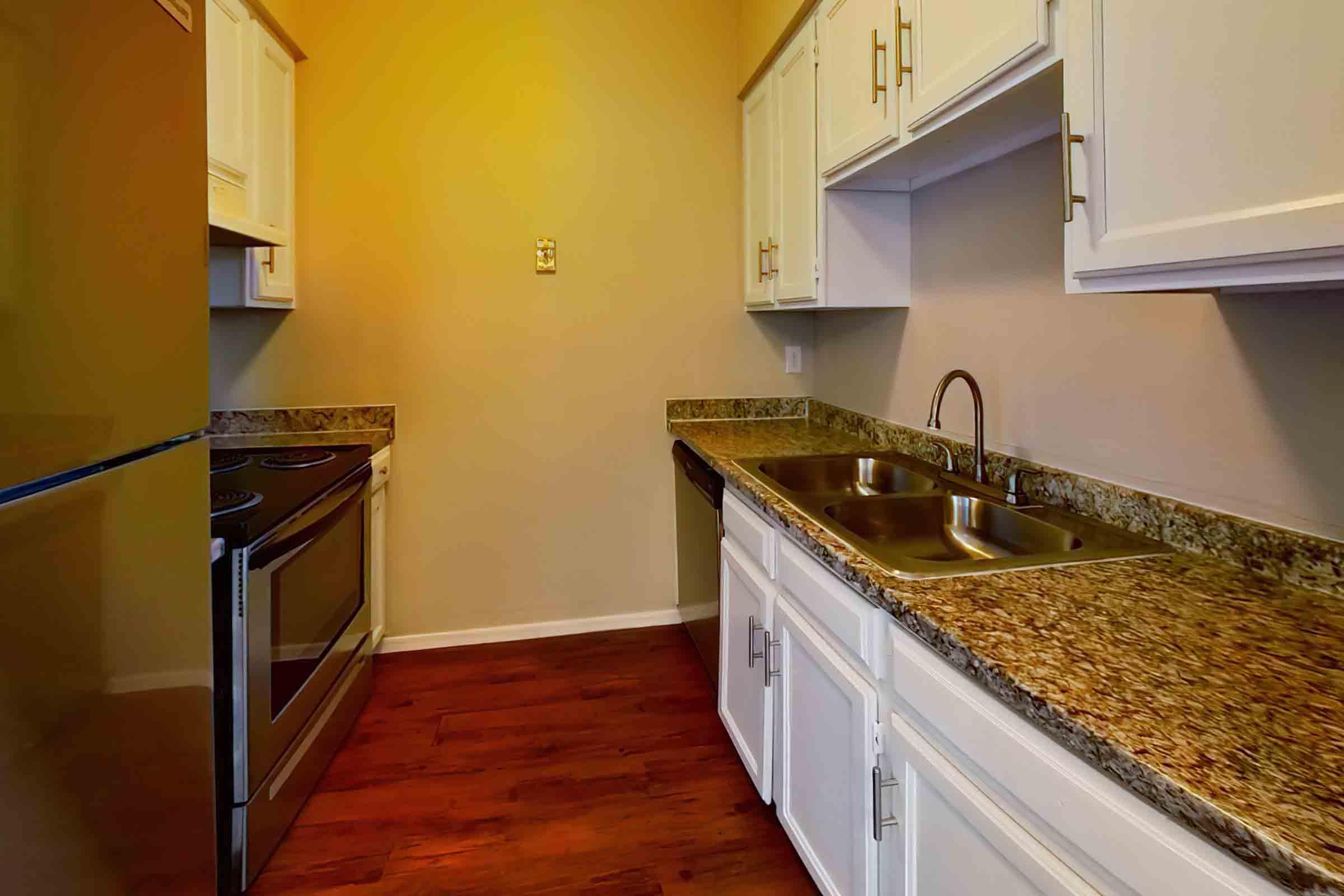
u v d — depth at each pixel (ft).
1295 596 3.13
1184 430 3.85
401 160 8.43
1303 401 3.23
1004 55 3.67
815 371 9.46
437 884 5.06
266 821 5.09
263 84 7.06
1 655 1.90
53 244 2.11
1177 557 3.71
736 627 6.31
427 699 7.65
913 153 5.36
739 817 5.78
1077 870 2.24
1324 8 2.04
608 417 9.18
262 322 8.27
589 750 6.72
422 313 8.60
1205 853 1.81
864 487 6.86
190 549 3.02
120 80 2.49
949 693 2.87
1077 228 3.02
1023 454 5.21
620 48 8.87
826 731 4.23
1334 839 1.60
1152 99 2.62
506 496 9.00
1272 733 2.05
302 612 5.60
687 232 9.18
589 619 9.37
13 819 1.95
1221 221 2.36
